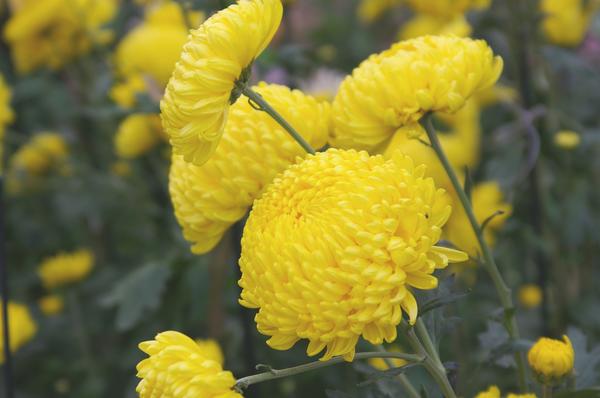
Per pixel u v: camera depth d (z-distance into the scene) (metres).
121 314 1.31
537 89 1.56
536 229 1.42
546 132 1.48
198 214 0.93
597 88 1.86
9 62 2.14
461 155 1.40
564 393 0.89
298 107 0.93
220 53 0.85
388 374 0.85
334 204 0.82
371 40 2.64
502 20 1.45
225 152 0.92
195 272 1.40
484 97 1.55
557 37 1.64
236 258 1.23
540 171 1.49
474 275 1.47
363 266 0.80
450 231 1.21
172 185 0.95
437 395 0.92
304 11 2.92
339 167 0.83
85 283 1.73
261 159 0.91
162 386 0.85
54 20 1.75
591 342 1.52
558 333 1.46
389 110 0.91
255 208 0.85
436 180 1.19
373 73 0.91
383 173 0.82
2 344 1.44
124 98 1.47
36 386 1.73
